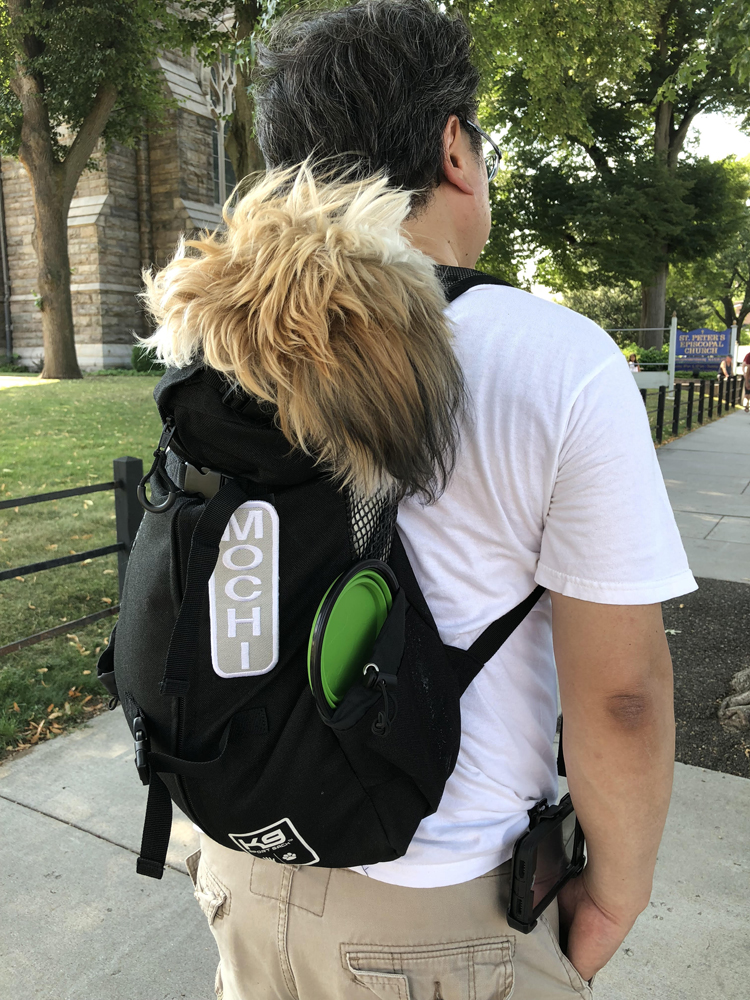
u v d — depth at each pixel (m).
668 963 2.07
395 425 0.68
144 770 0.79
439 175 0.92
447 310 0.84
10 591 4.88
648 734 0.81
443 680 0.82
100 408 13.14
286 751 0.77
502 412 0.80
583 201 25.55
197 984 2.02
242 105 11.23
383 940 0.87
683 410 18.72
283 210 0.74
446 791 0.87
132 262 23.83
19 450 9.45
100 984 2.02
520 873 0.87
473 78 0.94
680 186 24.70
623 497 0.78
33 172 18.52
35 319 24.67
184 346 0.75
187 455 0.78
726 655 4.06
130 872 2.44
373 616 0.79
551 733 0.95
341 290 0.67
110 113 19.08
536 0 11.15
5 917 2.24
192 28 13.45
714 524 7.11
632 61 16.23
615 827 0.84
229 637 0.76
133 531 4.01
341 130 0.89
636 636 0.79
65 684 3.64
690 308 51.66
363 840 0.80
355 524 0.78
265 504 0.75
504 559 0.84
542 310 0.83
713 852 2.51
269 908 0.92
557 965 0.92
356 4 0.90
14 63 17.09
